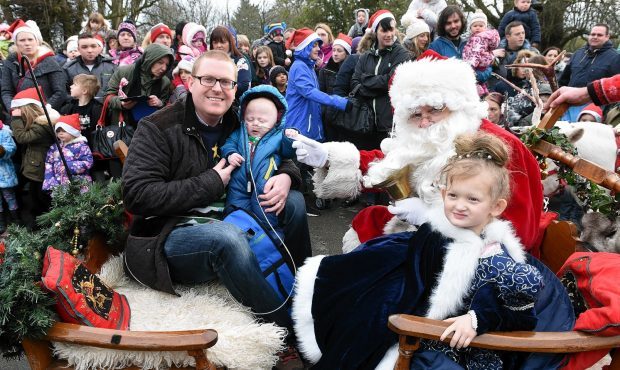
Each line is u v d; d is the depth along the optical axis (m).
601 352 1.63
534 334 1.59
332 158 2.53
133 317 1.97
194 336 1.66
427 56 2.41
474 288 1.70
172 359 1.80
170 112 2.27
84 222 2.17
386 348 1.77
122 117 4.37
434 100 2.09
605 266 1.82
